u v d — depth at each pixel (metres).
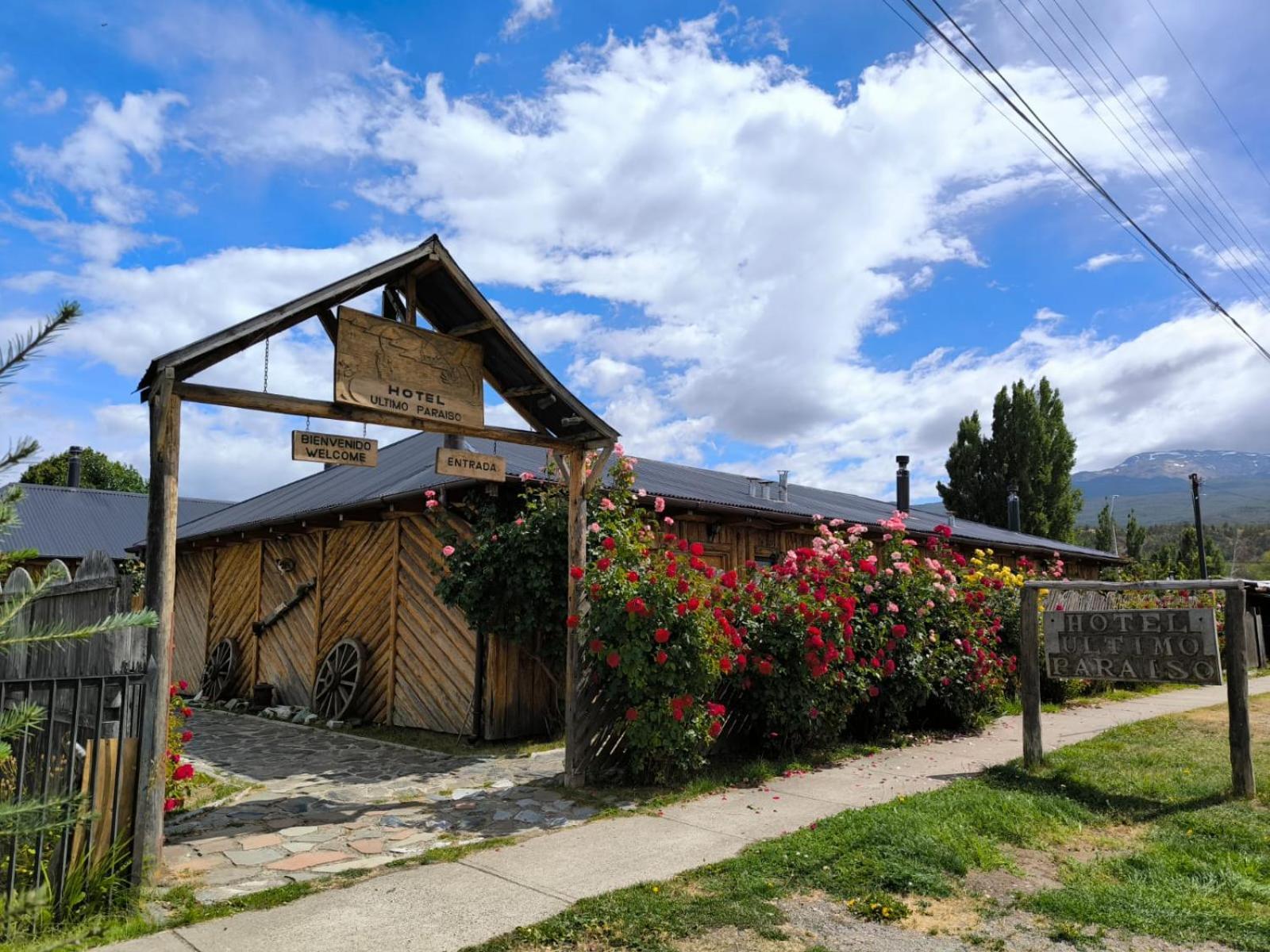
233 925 4.18
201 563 17.80
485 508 10.17
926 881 4.62
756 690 8.10
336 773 8.24
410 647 11.49
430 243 6.36
